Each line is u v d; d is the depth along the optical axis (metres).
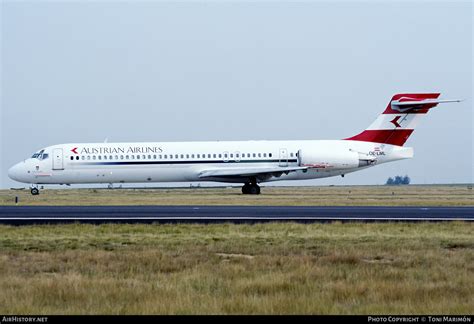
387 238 88.06
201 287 57.62
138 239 87.69
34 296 54.00
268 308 50.19
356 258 71.19
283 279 60.34
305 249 78.88
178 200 179.75
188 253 76.06
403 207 145.50
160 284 58.62
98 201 176.88
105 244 83.81
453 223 104.44
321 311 49.59
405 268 67.50
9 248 80.69
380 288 56.75
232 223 105.88
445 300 53.03
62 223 108.00
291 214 124.00
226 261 72.06
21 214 125.62
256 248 79.50
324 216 119.62
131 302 52.41
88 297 53.78
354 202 168.75
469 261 71.00
